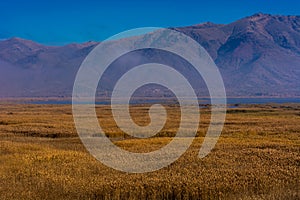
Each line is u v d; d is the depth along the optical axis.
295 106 129.62
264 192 16.86
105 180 19.11
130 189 17.42
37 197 16.39
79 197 16.89
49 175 20.30
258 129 49.59
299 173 20.06
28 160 25.00
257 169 21.31
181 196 17.09
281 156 25.62
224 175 19.67
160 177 19.70
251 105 140.50
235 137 41.66
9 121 61.91
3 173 21.06
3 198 15.95
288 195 15.81
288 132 45.91
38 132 46.66
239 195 16.41
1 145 32.50
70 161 25.16
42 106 144.25
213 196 16.77
